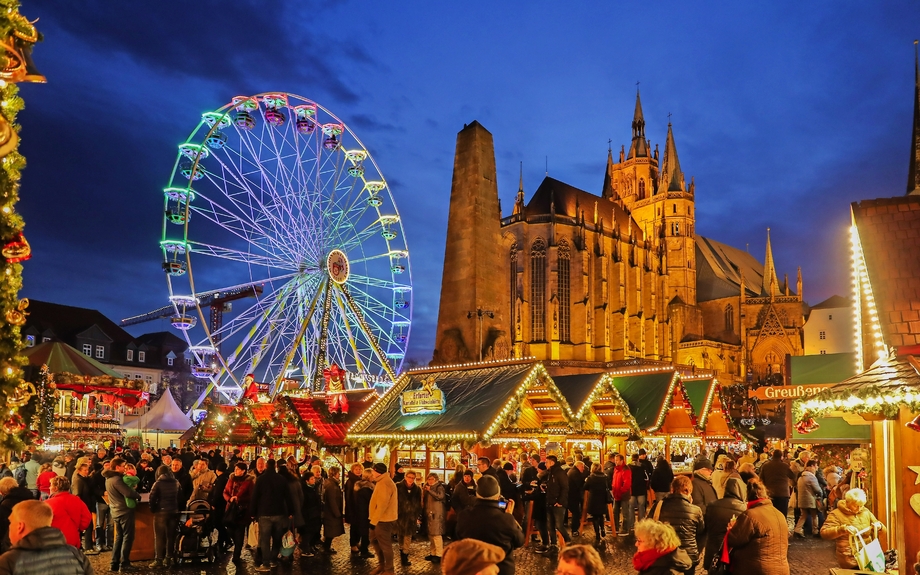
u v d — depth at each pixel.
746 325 146.12
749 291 151.38
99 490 22.75
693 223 153.00
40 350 34.25
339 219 56.91
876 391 12.72
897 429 13.51
